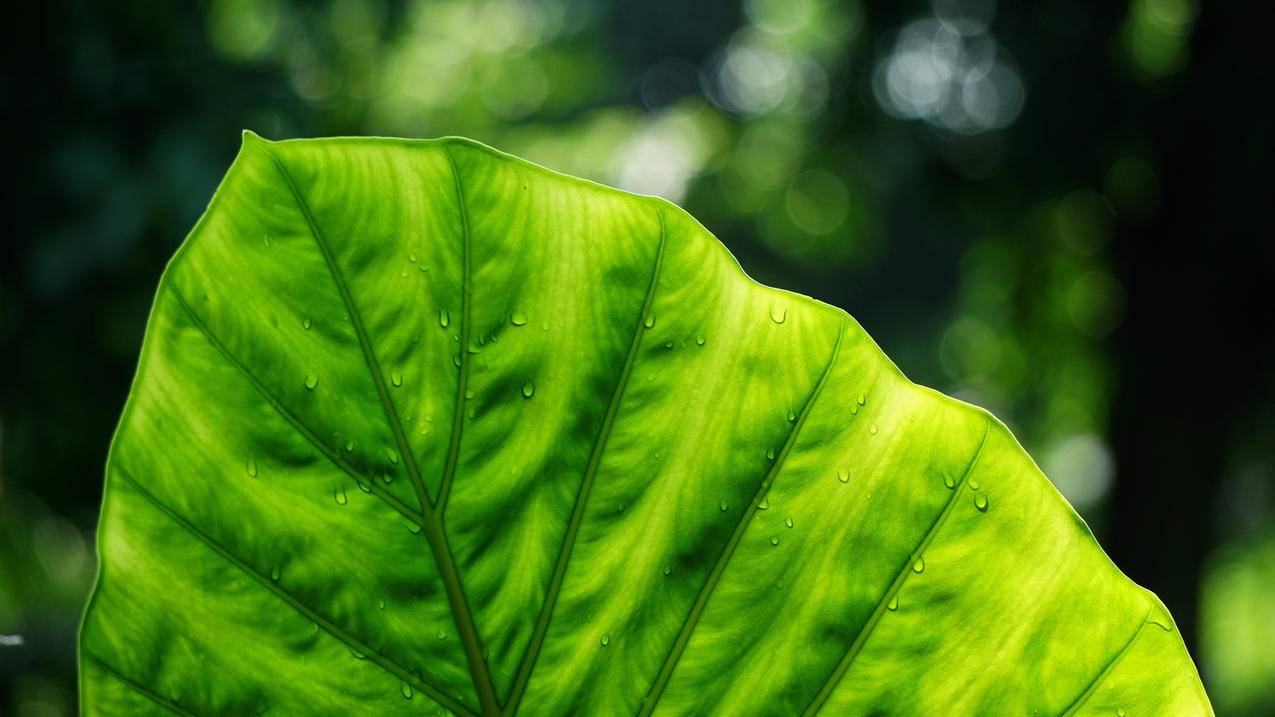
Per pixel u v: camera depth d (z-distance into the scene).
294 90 2.86
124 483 0.90
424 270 0.92
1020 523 0.94
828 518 0.94
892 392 0.94
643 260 0.93
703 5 11.45
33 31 2.31
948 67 4.53
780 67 5.55
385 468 0.92
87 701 0.90
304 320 0.91
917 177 4.79
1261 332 3.98
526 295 0.92
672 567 0.94
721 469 0.94
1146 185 4.18
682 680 0.94
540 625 0.94
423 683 0.93
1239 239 3.93
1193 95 3.94
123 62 2.43
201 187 2.40
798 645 0.94
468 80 4.59
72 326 2.47
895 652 0.94
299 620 0.92
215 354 0.91
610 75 6.88
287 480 0.91
